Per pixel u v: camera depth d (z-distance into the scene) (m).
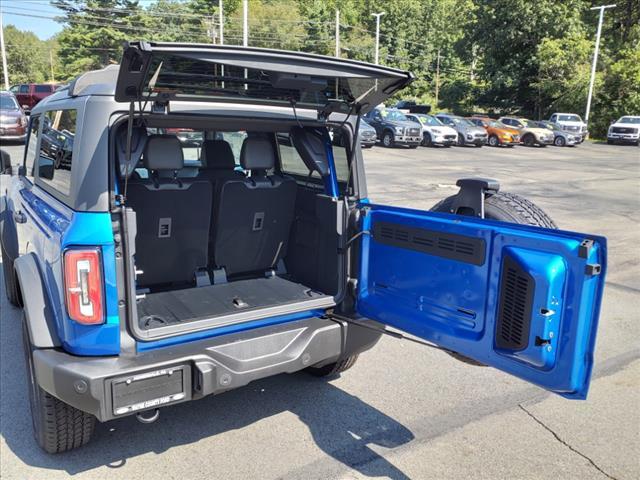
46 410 2.77
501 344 2.46
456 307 2.69
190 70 2.47
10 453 3.05
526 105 46.69
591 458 3.11
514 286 2.37
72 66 62.28
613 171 19.69
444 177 15.94
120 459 3.02
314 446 3.17
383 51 71.25
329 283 3.51
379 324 3.24
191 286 3.71
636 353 4.59
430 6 72.81
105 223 2.53
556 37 42.50
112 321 2.57
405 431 3.36
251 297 3.49
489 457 3.10
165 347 2.72
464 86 55.06
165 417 3.46
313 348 3.03
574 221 10.30
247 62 2.40
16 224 4.21
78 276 2.49
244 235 3.71
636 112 38.34
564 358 2.20
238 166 4.05
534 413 3.60
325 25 72.31
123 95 2.39
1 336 4.56
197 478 2.87
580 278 2.13
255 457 3.06
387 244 3.06
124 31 63.22
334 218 3.32
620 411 3.64
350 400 3.73
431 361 4.39
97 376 2.44
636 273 6.99
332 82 2.81
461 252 2.63
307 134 3.47
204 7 73.69
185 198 3.33
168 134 3.28
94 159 2.54
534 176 17.48
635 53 39.66
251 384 3.93
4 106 16.02
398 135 25.14
